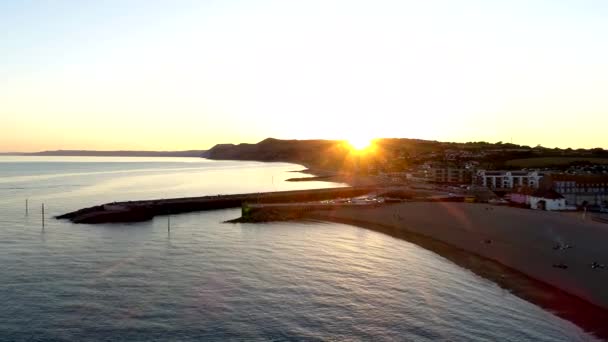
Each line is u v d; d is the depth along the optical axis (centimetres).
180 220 12744
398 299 6181
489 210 12525
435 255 8738
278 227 11706
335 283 6762
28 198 17088
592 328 5384
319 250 8869
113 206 13462
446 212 12631
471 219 11519
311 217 13362
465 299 6262
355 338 5038
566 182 15100
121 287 6462
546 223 10525
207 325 5291
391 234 10844
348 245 9431
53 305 5794
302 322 5403
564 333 5253
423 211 13075
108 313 5578
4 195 17950
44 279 6762
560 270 7381
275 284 6662
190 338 4984
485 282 7038
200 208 15225
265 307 5812
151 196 19000
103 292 6256
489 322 5516
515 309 5934
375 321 5469
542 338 5119
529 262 7912
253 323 5359
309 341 4956
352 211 13888
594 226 10144
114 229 10981
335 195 19725
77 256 8106
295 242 9638
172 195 19575
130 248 8800
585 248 8469
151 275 7012
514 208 12988
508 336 5153
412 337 5081
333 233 10869
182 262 7775
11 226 11100
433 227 11100
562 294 6450
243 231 10994
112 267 7419
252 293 6284
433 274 7400
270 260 7988
